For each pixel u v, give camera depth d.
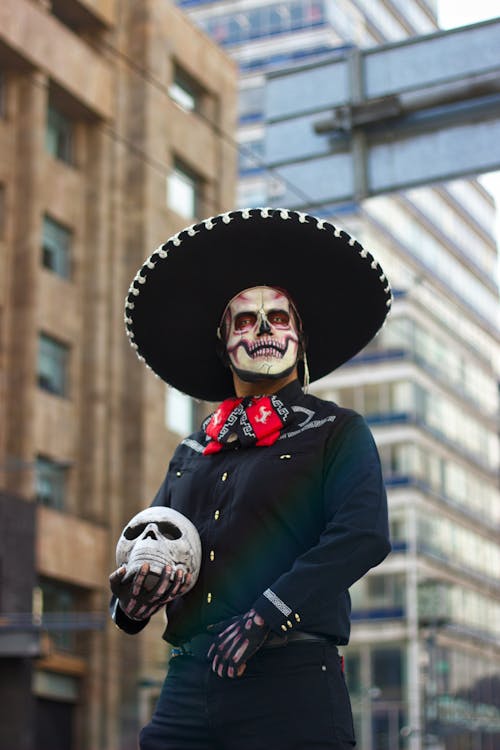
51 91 35.28
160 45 38.50
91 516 33.91
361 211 64.94
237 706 4.15
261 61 73.88
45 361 33.97
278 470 4.40
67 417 34.12
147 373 35.72
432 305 70.44
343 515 4.20
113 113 37.03
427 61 11.79
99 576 33.56
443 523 61.56
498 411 72.12
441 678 57.97
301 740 4.09
